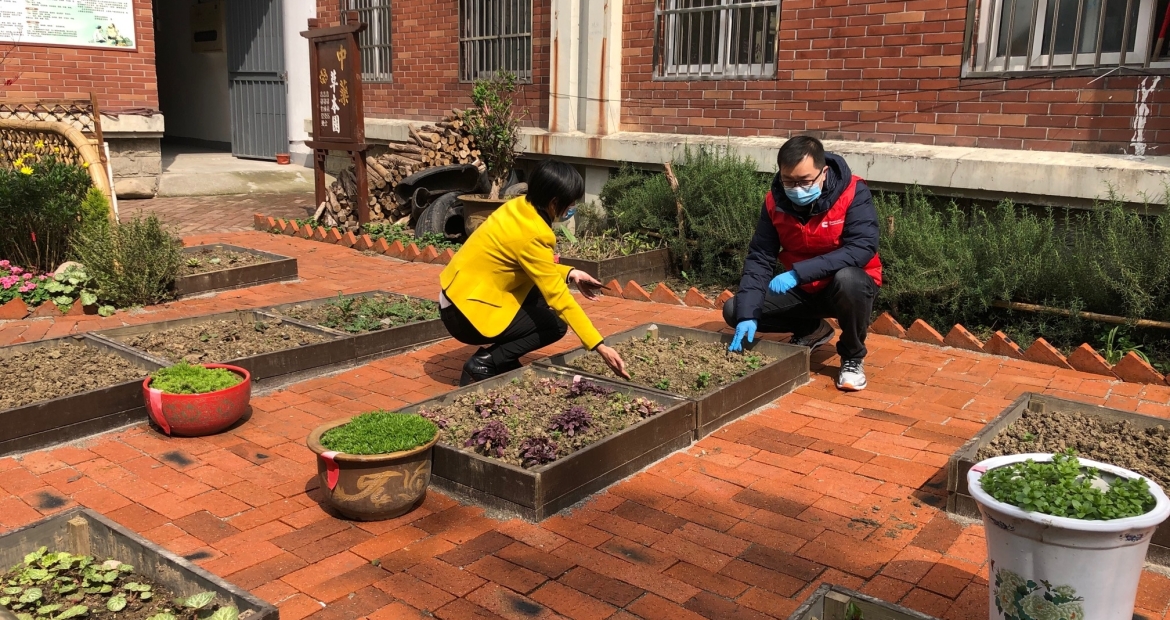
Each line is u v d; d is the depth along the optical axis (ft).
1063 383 16.81
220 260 26.07
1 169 24.29
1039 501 7.53
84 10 40.52
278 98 49.98
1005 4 21.95
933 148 23.24
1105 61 20.68
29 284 21.56
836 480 12.80
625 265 24.67
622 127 30.86
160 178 42.96
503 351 15.93
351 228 32.76
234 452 13.78
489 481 11.81
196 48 57.62
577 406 13.78
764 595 9.83
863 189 16.07
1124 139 20.57
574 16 30.71
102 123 40.29
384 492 11.22
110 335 17.92
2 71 39.01
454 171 32.42
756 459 13.55
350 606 9.59
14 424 13.35
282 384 16.87
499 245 14.61
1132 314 17.60
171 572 8.89
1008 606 7.94
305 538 11.10
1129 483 7.97
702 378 15.44
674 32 28.84
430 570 10.33
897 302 20.52
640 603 9.65
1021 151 21.91
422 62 38.63
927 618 7.84
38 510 11.74
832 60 25.12
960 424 14.89
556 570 10.34
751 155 25.88
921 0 23.16
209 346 17.52
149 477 12.82
